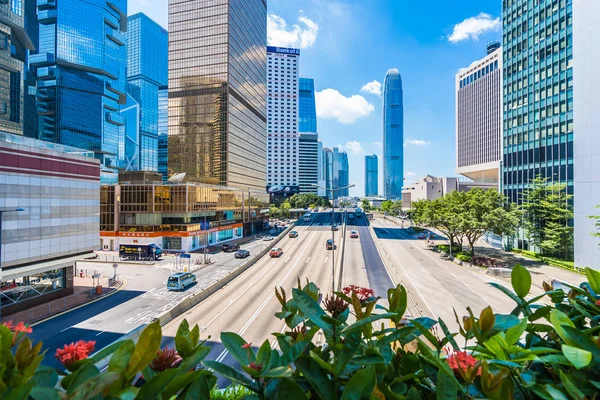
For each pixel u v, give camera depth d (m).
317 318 2.18
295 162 179.88
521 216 38.69
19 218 20.00
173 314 20.45
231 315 20.45
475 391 1.80
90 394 1.28
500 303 22.23
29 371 1.56
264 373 1.76
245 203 69.06
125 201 46.19
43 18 128.50
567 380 1.74
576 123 30.67
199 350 2.00
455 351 2.27
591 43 29.34
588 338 1.94
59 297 23.75
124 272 33.03
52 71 129.50
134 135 173.75
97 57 139.00
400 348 2.44
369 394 1.66
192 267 35.22
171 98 68.56
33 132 122.94
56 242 22.61
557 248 34.78
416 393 1.87
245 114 77.25
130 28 186.50
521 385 1.99
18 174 19.91
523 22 44.28
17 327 1.66
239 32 74.25
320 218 98.19
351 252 44.44
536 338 2.57
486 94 122.31
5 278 19.30
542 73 40.81
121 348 1.56
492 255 40.16
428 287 26.44
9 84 102.62
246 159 77.75
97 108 141.38
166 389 1.64
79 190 24.72
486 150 121.19
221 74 66.88
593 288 2.74
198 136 67.25
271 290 26.56
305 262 38.41
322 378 1.88
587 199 29.55
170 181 50.97
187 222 46.78
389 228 74.75
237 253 40.41
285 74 181.38
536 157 41.47
